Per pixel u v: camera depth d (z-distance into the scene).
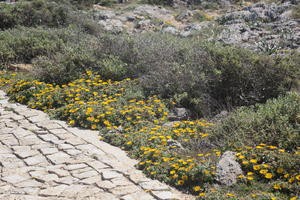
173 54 11.21
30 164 6.08
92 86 10.45
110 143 7.17
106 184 5.31
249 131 6.79
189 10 26.42
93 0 29.06
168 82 9.75
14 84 10.78
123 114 8.19
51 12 20.06
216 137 6.96
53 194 5.05
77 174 5.67
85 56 11.73
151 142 6.76
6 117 8.60
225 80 9.67
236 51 10.16
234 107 9.23
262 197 4.76
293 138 6.33
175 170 5.60
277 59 9.65
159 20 24.62
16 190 5.18
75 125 8.12
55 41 14.67
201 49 10.73
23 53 14.05
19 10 19.44
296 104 7.25
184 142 6.91
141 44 12.45
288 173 5.27
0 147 6.81
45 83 10.99
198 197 4.95
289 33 14.54
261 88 9.47
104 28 21.00
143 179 5.52
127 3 30.50
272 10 19.33
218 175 5.39
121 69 11.42
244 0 28.84
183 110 8.81
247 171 5.59
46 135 7.45
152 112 8.36
